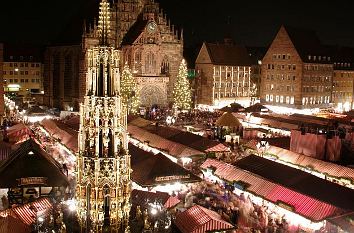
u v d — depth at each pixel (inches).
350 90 6013.8
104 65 996.6
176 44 5319.9
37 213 1272.1
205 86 5659.5
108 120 997.8
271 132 3189.0
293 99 5265.8
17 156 1679.4
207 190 1902.1
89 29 4783.5
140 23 5118.1
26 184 1603.1
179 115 4318.4
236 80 5792.3
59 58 5388.8
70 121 3154.5
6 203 1616.6
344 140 2314.2
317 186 1685.5
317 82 5428.2
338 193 1624.0
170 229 1206.9
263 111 4234.7
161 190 1790.1
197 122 3882.9
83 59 4763.8
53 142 2738.7
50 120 3149.6
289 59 5280.5
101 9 1015.6
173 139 2682.1
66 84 5251.0
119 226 1018.1
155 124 3115.2
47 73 5753.0
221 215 1487.5
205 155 2377.0
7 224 1155.9
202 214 1341.0
